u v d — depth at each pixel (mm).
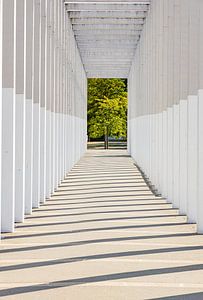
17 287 7258
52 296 6848
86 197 17891
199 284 7480
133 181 23656
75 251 9516
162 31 19750
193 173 12781
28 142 13984
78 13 27891
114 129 56156
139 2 25406
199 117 11625
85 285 7367
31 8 14359
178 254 9320
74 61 32812
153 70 23359
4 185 11305
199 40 11609
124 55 42375
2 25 11250
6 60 11258
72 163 31250
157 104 21141
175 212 14547
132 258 8992
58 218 13344
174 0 15914
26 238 10719
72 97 30938
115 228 11914
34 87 15258
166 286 7363
